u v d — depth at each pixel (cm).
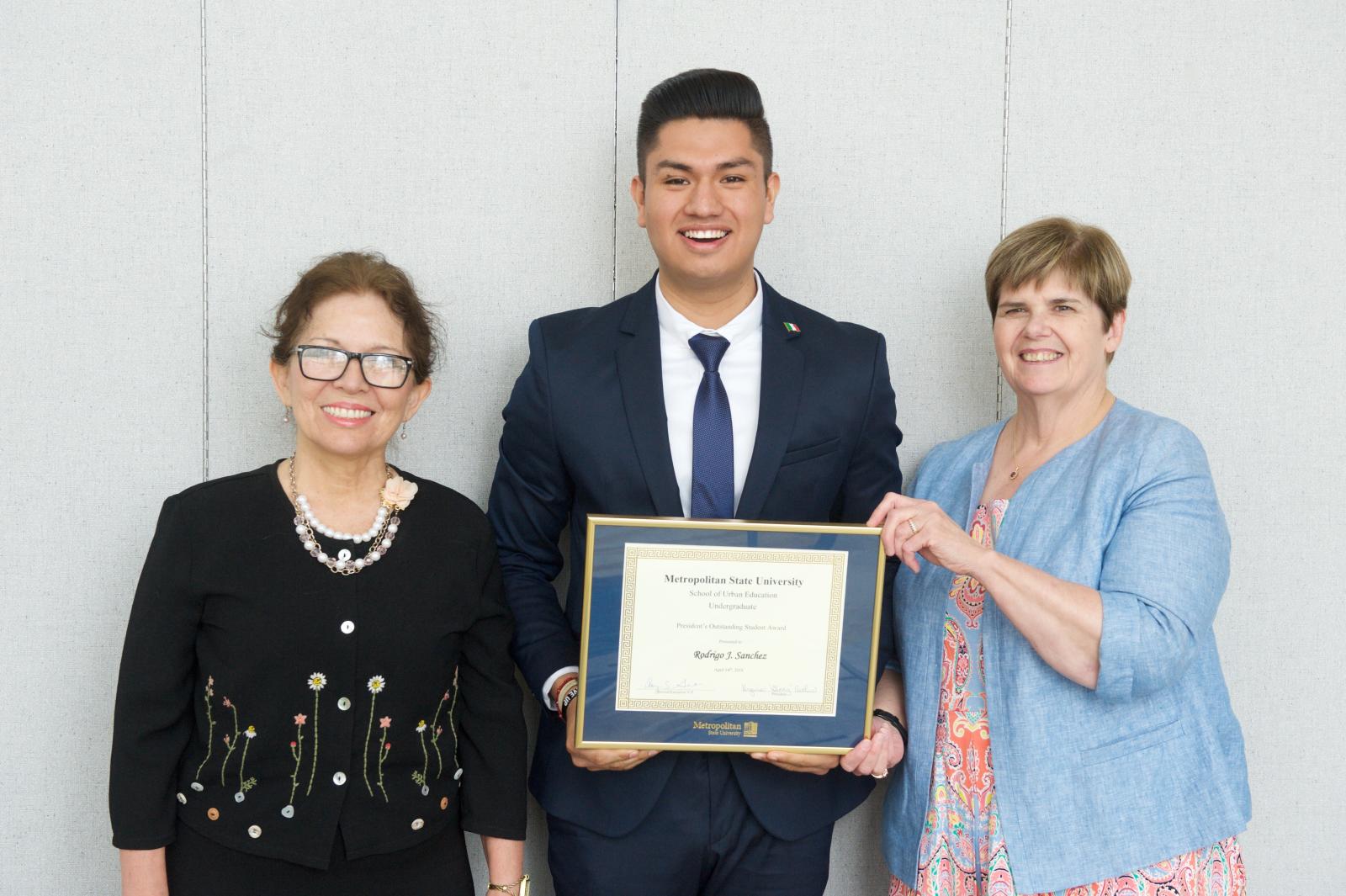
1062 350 158
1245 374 205
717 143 149
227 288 185
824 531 144
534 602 163
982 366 201
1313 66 204
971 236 200
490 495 172
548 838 192
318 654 132
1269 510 206
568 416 155
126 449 184
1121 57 200
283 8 184
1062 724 147
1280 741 207
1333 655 208
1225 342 204
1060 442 163
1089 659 141
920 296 200
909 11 196
